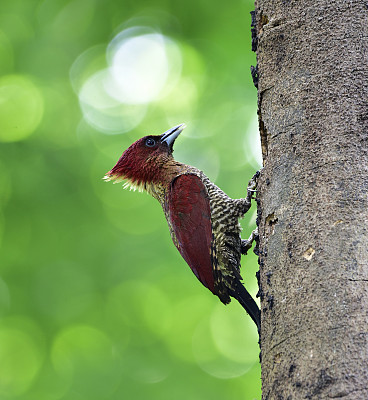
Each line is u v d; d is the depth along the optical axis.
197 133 13.42
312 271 5.19
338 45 5.79
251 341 12.88
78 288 12.90
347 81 5.67
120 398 12.16
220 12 13.67
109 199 13.40
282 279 5.37
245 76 13.39
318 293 5.09
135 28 13.98
